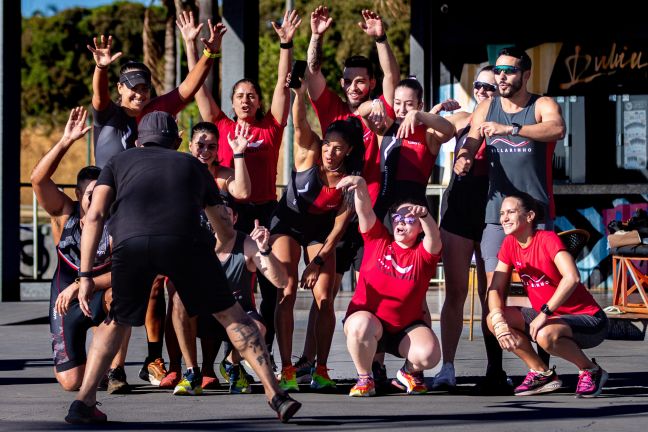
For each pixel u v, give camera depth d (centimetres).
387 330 1102
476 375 1259
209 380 1144
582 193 2353
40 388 1150
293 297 1135
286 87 1216
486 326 1126
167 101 1224
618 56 2373
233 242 1081
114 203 906
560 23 2389
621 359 1391
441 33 2412
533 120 1112
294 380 1132
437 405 1030
